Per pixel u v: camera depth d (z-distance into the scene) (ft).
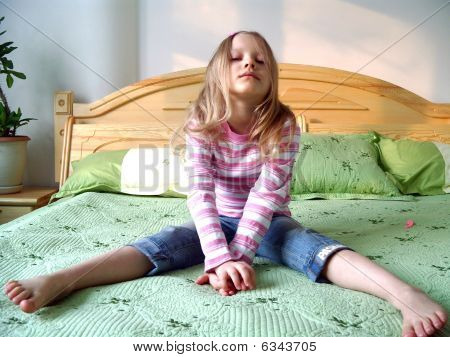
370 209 5.11
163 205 5.28
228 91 3.57
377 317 2.34
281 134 3.67
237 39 3.63
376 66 7.66
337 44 7.61
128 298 2.59
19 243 3.55
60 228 4.11
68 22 7.43
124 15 7.47
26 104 7.57
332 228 4.30
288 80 7.37
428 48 7.64
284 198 3.56
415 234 4.02
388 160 6.32
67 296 2.65
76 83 7.54
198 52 7.57
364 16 7.57
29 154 7.68
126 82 7.57
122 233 4.03
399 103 7.45
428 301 2.36
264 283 2.88
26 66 7.50
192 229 3.43
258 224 3.25
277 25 7.55
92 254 3.37
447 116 7.45
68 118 7.13
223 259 2.93
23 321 2.32
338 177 5.75
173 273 3.16
